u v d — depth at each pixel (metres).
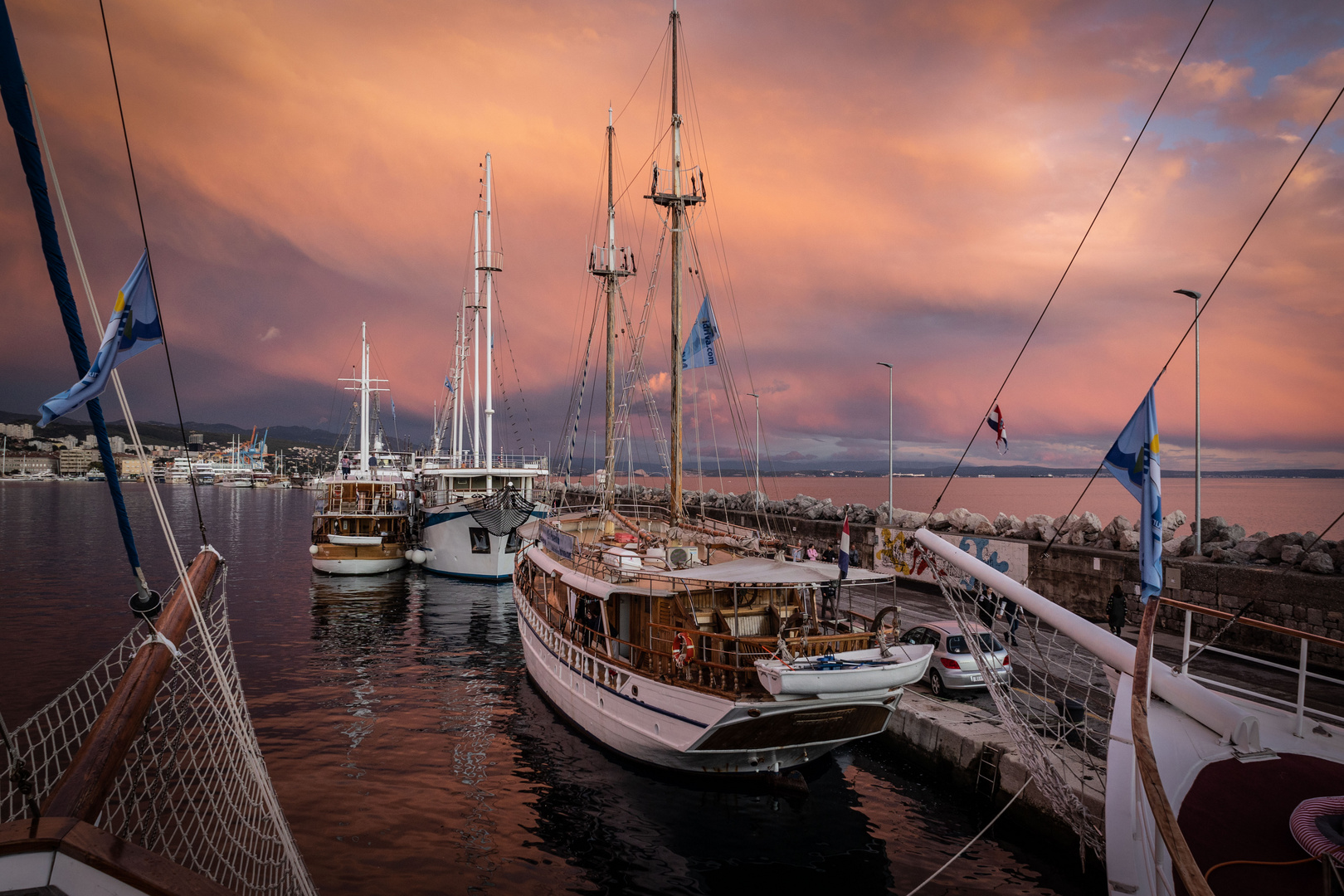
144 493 178.12
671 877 11.26
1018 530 28.52
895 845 12.16
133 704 4.82
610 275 32.19
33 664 22.31
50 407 3.89
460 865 11.47
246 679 21.89
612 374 31.84
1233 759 8.60
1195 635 20.14
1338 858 6.78
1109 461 8.81
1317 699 14.29
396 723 17.98
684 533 21.50
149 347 4.86
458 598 36.78
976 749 13.50
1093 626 10.37
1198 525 22.19
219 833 11.05
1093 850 10.85
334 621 30.89
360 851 11.78
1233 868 7.25
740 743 13.34
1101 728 13.89
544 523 23.75
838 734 13.60
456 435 55.78
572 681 17.72
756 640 13.81
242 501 153.75
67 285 4.01
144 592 5.25
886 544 33.38
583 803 13.70
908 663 12.80
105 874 3.57
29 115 3.71
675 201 22.55
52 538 64.88
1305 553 18.48
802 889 10.91
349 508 46.62
